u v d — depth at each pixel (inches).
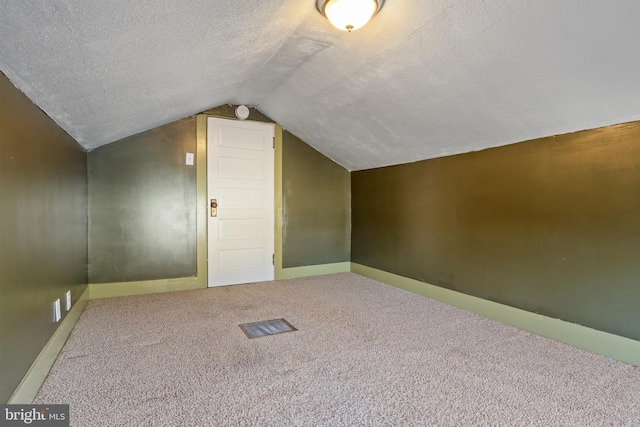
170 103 104.8
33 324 61.6
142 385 65.7
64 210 86.7
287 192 162.4
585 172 84.4
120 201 128.0
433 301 126.0
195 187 141.3
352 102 112.9
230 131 148.5
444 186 125.3
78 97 72.0
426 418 56.7
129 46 57.6
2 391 48.4
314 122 141.0
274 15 65.5
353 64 91.0
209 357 78.3
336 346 85.0
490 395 63.6
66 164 90.4
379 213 158.2
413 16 66.7
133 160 129.9
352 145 147.3
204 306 117.1
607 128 80.1
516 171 100.8
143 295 130.2
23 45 46.3
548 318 92.5
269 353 80.7
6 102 51.8
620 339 78.3
